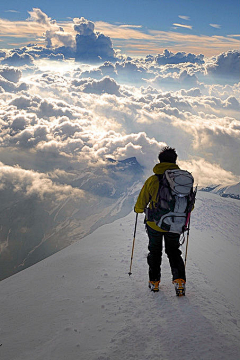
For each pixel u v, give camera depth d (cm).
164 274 402
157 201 306
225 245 633
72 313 313
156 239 330
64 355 241
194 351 234
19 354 252
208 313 291
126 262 452
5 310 346
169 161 322
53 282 411
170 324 271
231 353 231
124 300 328
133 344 246
